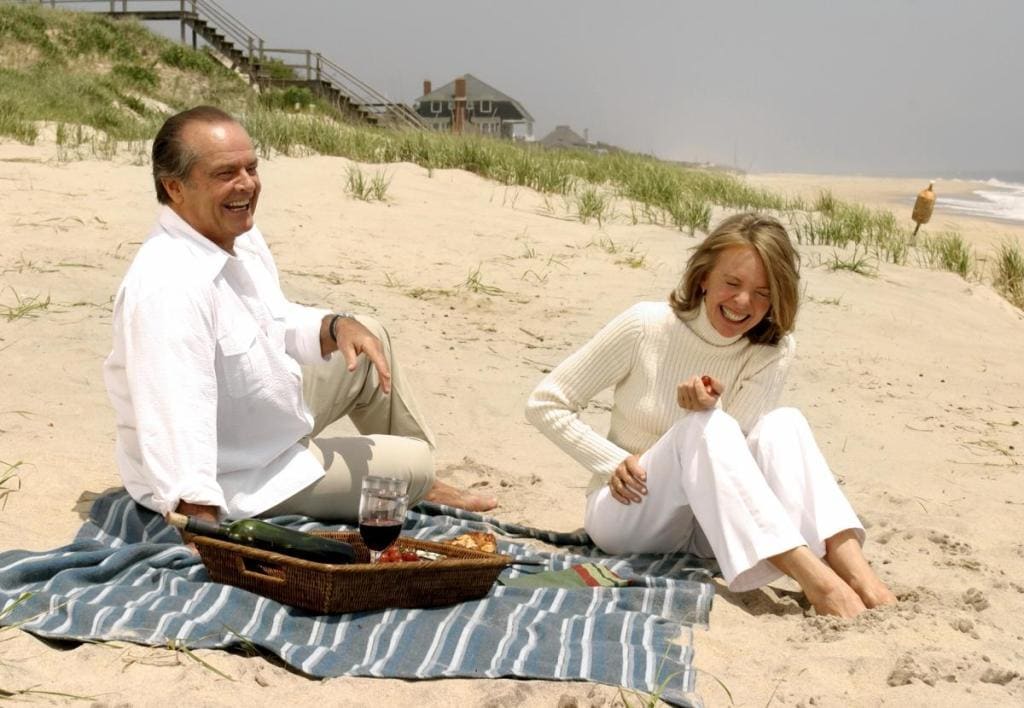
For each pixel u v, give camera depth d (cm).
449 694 301
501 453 567
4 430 490
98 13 3145
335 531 391
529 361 718
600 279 939
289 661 310
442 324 773
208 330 373
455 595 358
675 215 1249
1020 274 1245
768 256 404
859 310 945
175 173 377
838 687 321
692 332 426
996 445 652
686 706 304
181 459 361
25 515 407
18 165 1084
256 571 349
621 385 445
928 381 783
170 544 376
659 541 433
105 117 1623
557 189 1397
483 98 5075
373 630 330
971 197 5378
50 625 316
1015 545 475
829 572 379
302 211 1052
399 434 467
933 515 516
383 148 1548
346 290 812
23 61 2602
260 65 3170
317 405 453
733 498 385
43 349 598
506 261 969
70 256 771
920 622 365
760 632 364
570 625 347
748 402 427
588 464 431
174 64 2933
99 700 281
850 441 641
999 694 315
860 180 7219
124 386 388
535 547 447
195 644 312
